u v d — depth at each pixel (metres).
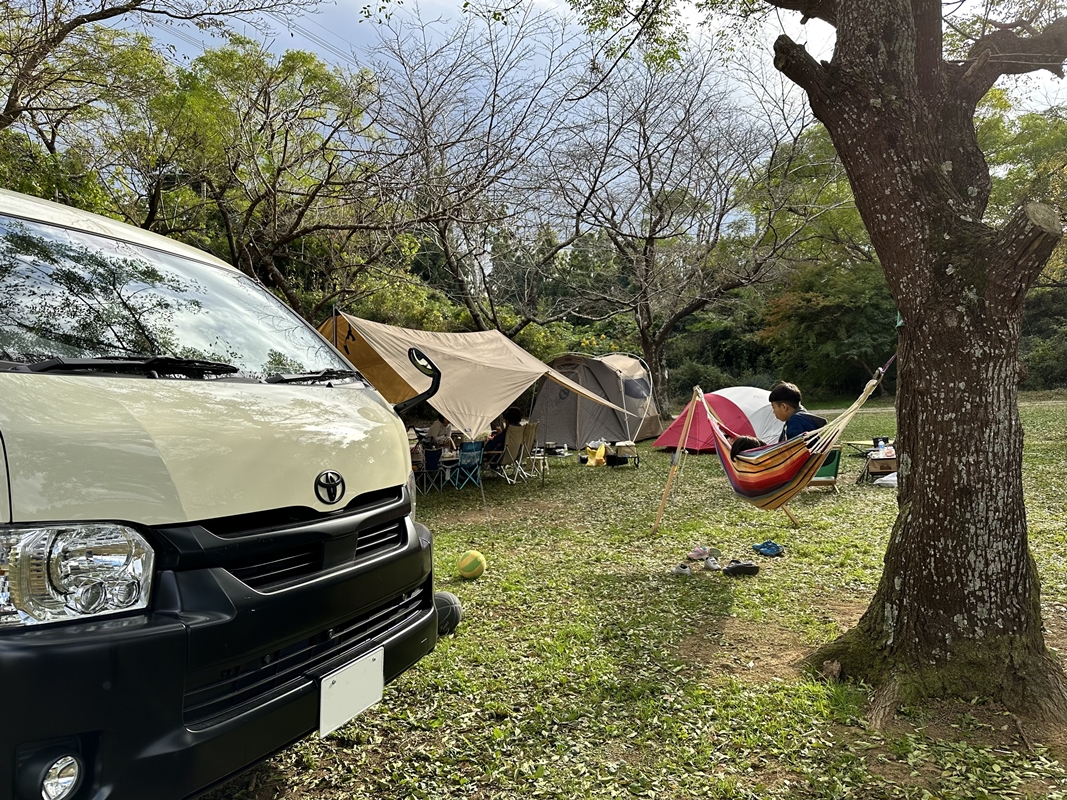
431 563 2.84
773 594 5.12
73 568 1.65
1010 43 3.82
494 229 14.69
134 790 1.63
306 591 2.06
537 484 11.78
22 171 9.12
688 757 2.89
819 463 5.59
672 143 16.69
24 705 1.50
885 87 3.46
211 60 11.45
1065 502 8.20
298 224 10.85
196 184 11.78
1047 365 29.67
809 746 2.96
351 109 10.60
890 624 3.51
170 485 1.84
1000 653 3.22
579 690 3.54
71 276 2.48
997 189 20.19
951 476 3.32
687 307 19.20
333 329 10.06
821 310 32.16
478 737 3.08
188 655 1.73
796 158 18.56
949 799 2.54
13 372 1.88
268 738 1.93
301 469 2.20
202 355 2.65
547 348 21.80
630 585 5.54
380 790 2.69
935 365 3.34
